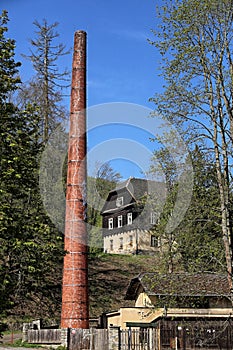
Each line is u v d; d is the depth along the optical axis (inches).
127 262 1939.0
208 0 694.5
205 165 717.9
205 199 705.0
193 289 671.8
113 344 981.2
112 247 2132.1
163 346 975.0
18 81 724.0
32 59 1749.5
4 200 697.6
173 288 670.5
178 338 981.8
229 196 707.4
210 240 699.4
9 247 657.0
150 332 982.4
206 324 976.9
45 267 710.5
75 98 1187.9
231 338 983.0
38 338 1103.6
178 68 712.4
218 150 719.1
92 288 1699.1
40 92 1716.3
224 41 730.2
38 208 781.9
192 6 698.2
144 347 973.8
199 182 727.7
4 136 682.8
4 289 635.5
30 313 1411.2
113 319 1222.9
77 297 1083.3
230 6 711.1
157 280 702.5
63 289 1101.1
